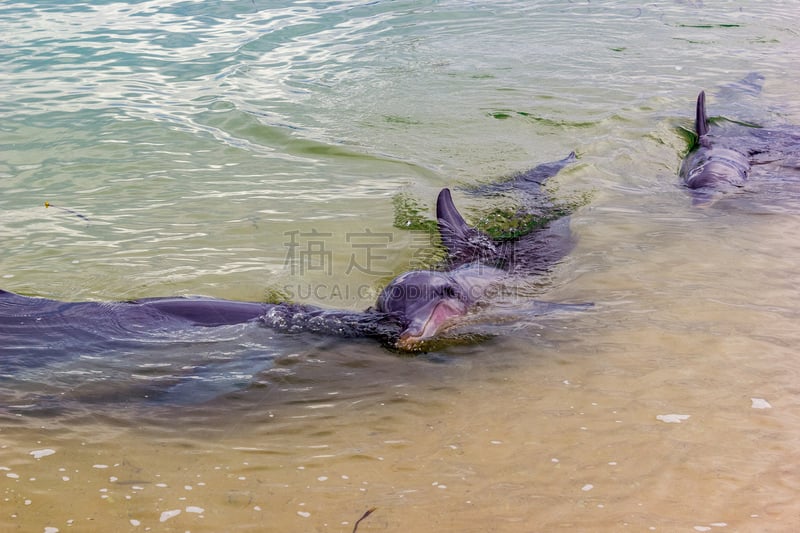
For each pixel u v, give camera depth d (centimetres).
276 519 344
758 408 423
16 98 1093
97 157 907
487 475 373
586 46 1416
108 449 406
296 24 1520
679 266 634
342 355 507
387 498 357
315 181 856
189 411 445
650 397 439
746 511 341
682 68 1305
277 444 409
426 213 771
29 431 422
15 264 652
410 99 1137
